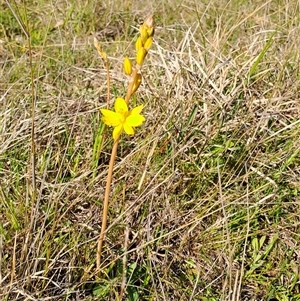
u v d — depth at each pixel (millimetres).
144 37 224
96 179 322
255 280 301
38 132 370
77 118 389
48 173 344
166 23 618
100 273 284
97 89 433
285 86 414
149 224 297
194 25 600
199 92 386
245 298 293
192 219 316
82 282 270
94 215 320
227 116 381
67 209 295
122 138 374
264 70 429
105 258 293
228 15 612
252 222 324
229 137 373
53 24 603
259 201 316
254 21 562
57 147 365
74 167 347
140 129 379
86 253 289
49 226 306
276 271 306
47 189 334
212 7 629
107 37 623
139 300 284
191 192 339
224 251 309
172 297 289
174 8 666
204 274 302
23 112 390
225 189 337
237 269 301
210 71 408
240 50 466
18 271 276
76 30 609
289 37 472
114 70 462
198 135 366
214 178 345
